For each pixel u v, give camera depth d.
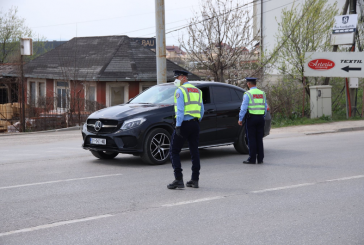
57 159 9.95
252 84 9.24
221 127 10.08
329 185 7.14
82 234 4.66
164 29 14.74
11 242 4.41
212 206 5.83
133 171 8.34
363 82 22.33
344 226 4.98
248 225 5.01
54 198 6.21
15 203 5.92
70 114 20.75
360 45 22.94
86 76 24.86
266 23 31.00
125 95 26.20
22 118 19.78
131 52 27.72
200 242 4.43
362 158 9.95
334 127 17.06
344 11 20.16
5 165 9.11
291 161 9.61
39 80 28.83
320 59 19.78
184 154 10.80
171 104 9.42
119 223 5.05
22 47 19.69
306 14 21.78
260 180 7.55
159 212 5.53
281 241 4.48
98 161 9.59
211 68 22.66
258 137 9.27
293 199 6.21
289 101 20.06
